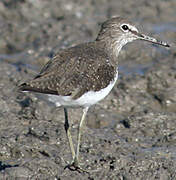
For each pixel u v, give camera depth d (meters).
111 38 16.39
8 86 21.34
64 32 28.00
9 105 19.56
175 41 26.73
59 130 17.44
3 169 14.76
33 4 31.53
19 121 18.20
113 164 15.37
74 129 17.88
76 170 15.02
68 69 14.40
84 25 28.95
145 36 16.94
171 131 18.16
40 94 13.95
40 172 14.60
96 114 19.56
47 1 32.38
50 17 31.00
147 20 30.59
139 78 22.42
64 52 15.13
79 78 14.38
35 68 24.17
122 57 25.77
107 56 15.63
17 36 27.94
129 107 20.50
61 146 16.55
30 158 15.84
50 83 13.91
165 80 22.27
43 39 27.36
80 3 32.75
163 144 17.17
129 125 18.53
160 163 15.56
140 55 25.88
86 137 17.27
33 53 25.86
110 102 20.59
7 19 30.52
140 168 15.26
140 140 17.47
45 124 17.97
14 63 24.83
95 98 14.80
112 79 15.28
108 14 31.30
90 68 14.70
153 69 23.19
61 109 18.89
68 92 14.06
